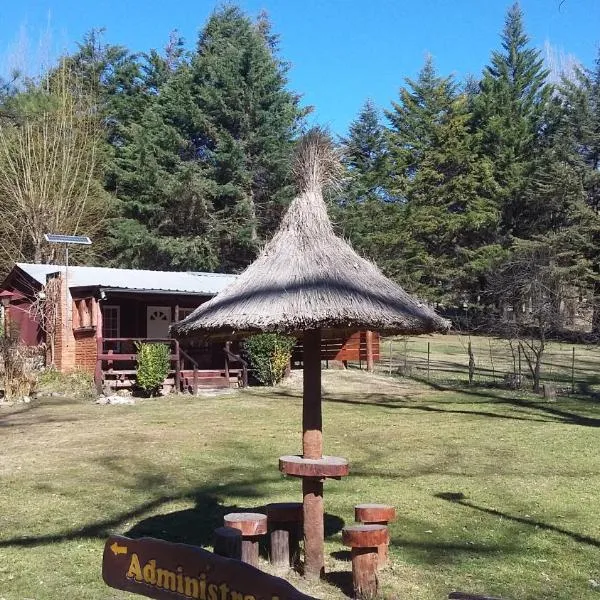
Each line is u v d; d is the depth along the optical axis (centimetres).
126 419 1423
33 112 3288
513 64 4350
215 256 3247
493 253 3734
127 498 812
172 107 3366
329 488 864
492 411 1550
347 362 2505
